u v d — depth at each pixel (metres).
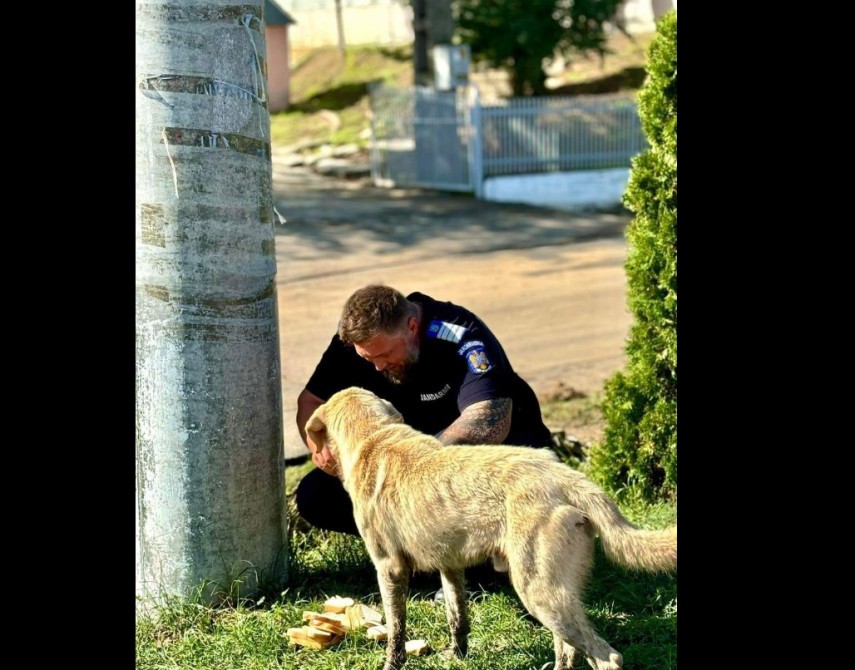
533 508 3.24
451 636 3.76
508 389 3.96
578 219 16.81
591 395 7.89
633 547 3.19
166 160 3.90
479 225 15.95
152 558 4.13
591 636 3.21
